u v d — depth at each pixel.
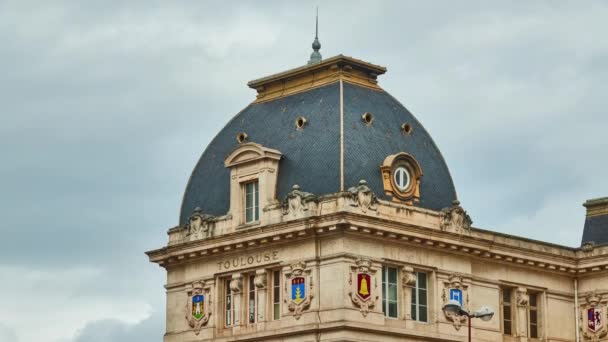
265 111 93.38
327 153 87.62
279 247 87.12
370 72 92.94
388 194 87.75
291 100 92.38
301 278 85.50
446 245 89.31
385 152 89.12
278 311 87.06
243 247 88.75
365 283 84.69
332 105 89.56
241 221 89.56
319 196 85.88
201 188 94.12
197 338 90.75
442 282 89.31
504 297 94.75
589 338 97.69
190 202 94.62
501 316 93.69
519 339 94.31
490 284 93.06
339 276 83.75
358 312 84.00
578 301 98.69
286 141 90.00
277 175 88.94
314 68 91.94
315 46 95.75
